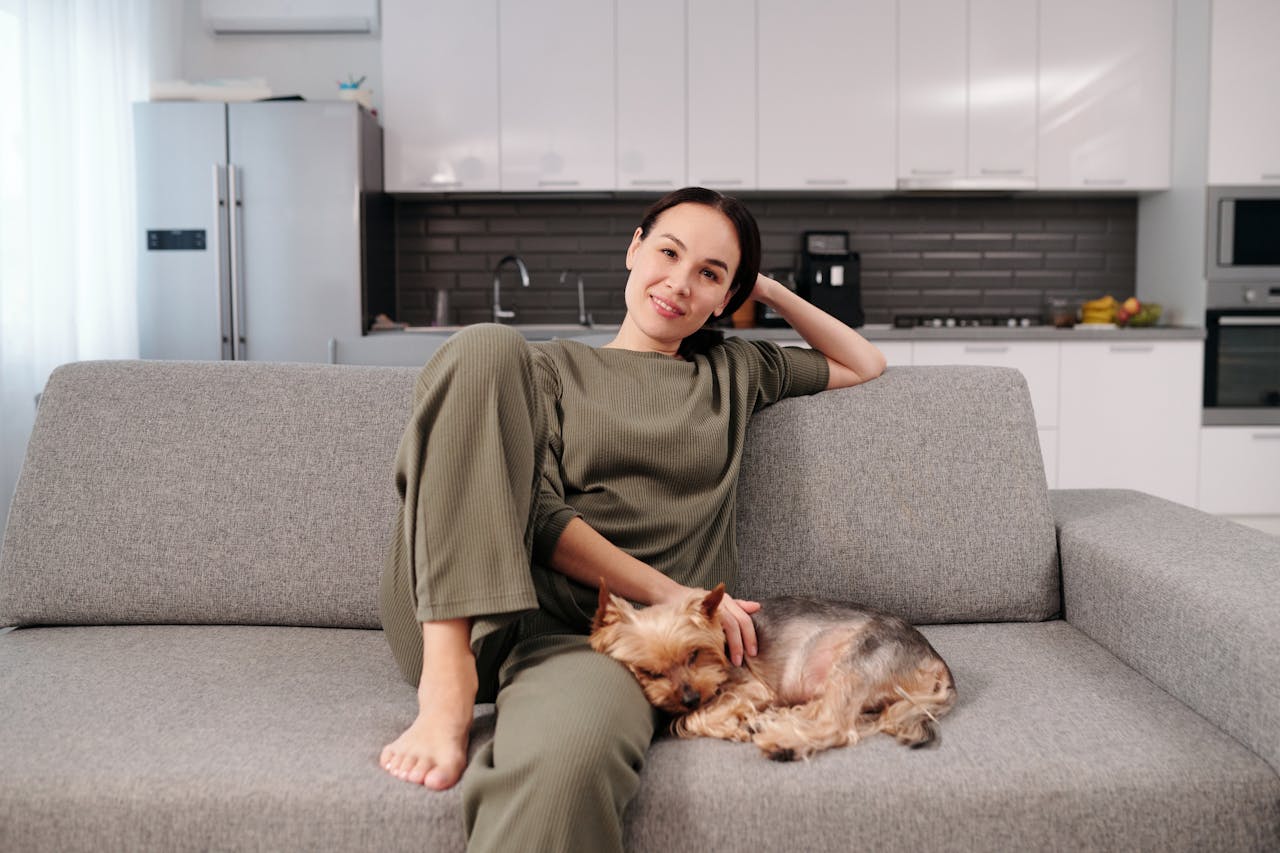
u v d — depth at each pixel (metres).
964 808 1.07
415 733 1.12
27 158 3.46
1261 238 4.28
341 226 4.19
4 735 1.14
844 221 4.86
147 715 1.20
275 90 4.77
